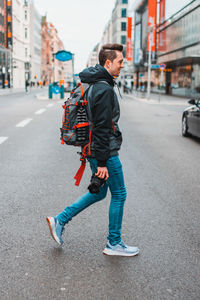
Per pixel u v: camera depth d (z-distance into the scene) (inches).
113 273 129.3
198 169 308.8
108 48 134.0
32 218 185.3
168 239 160.6
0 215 189.0
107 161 135.1
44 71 6136.8
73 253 145.1
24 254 143.6
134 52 3139.8
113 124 133.3
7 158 339.3
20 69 4252.0
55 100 1363.2
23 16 4547.2
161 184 257.3
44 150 383.2
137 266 134.9
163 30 2158.0
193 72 1738.4
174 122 688.4
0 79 3043.8
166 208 204.4
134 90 3100.4
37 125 595.8
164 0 2135.8
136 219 185.3
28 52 4854.8
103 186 143.5
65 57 1528.1
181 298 114.3
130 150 394.6
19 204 207.6
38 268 132.0
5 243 153.9
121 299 113.2
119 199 141.8
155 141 463.5
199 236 164.9
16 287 118.9
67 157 348.8
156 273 129.6
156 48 2336.4
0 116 740.0
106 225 176.6
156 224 178.9
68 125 132.2
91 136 132.2
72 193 231.0
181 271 131.5
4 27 3410.4
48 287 119.2
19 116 741.3
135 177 276.2
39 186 246.7
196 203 215.2
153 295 115.6
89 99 128.5
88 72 129.2
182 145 437.1
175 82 2086.6
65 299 112.6
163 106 1158.3
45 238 160.1
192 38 1656.0
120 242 144.6
